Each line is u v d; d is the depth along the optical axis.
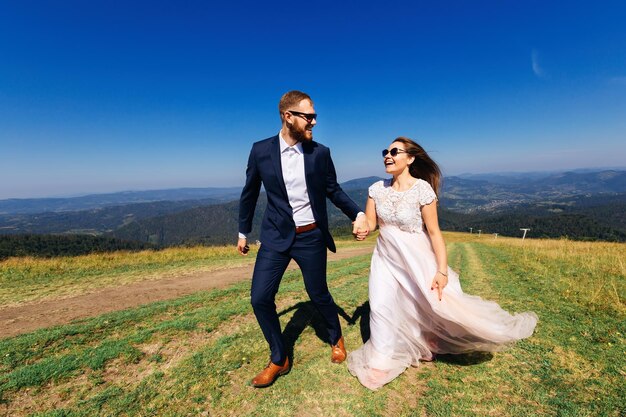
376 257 3.22
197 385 2.73
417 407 2.39
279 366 2.78
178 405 2.47
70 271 9.25
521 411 2.26
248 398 2.56
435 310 2.79
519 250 12.63
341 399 2.51
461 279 6.82
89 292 6.60
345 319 4.37
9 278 8.23
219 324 4.13
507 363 2.93
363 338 3.70
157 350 3.43
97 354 3.24
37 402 2.51
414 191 2.88
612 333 3.41
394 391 2.61
